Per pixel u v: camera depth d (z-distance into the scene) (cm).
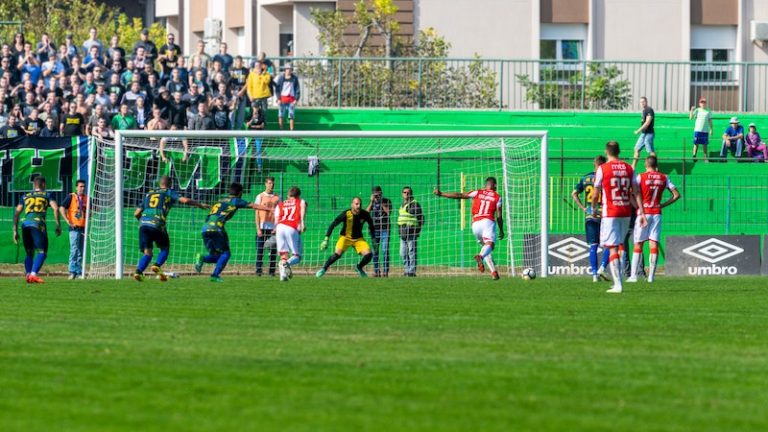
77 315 2955
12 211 5584
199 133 5088
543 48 8494
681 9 8500
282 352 2272
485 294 3700
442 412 1727
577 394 1869
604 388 1920
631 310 3138
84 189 5209
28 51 6756
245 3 9406
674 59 8525
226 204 4516
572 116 7588
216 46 8875
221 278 4728
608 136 7362
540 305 3278
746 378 2025
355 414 1709
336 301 3400
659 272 5872
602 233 3800
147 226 4431
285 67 7238
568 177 6159
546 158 5222
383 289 3944
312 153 6347
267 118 7262
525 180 6128
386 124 7400
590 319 2894
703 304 3338
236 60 7075
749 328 2722
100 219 5419
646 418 1702
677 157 7262
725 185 6438
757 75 7988
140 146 5641
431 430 1606
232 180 5825
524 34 8419
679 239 5641
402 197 5619
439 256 5956
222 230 4488
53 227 5644
